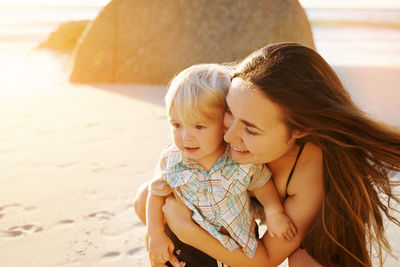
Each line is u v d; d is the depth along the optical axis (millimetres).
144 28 7934
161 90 7199
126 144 4129
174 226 1569
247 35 7664
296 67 1274
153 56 7918
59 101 6250
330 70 1350
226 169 1539
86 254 2215
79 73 8203
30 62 11430
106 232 2443
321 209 1526
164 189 1657
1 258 2168
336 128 1301
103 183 3158
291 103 1249
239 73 1350
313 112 1261
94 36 8117
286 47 1326
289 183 1553
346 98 1360
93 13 41156
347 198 1447
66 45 15633
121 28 8016
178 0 7852
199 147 1505
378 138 1320
